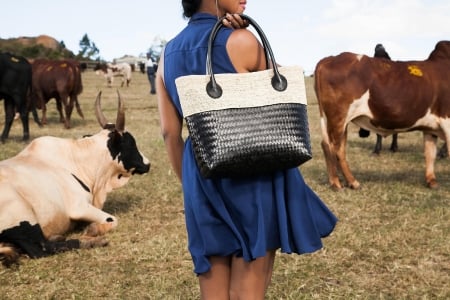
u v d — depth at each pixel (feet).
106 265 14.34
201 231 6.58
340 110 21.93
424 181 24.56
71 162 17.54
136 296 12.40
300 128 6.04
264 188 6.46
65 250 15.31
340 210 19.43
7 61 35.40
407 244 15.83
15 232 14.74
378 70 21.72
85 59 222.89
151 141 36.11
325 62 22.13
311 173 26.35
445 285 12.95
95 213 17.01
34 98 45.50
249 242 6.49
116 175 18.93
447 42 22.57
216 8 6.82
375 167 28.22
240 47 6.21
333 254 14.88
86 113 55.42
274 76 6.02
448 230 17.03
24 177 15.51
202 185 6.55
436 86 21.99
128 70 91.04
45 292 12.67
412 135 41.27
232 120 5.92
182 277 13.42
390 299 12.19
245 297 6.66
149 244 15.80
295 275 13.43
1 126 45.75
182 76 6.21
